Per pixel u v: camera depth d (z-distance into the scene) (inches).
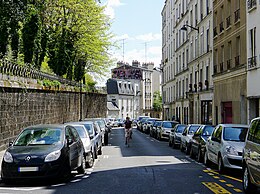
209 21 1476.4
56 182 490.9
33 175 456.8
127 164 698.2
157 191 425.1
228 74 1200.8
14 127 830.5
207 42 1531.7
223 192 422.3
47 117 1156.5
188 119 1905.8
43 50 1217.4
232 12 1163.3
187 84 1990.7
